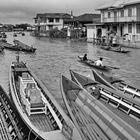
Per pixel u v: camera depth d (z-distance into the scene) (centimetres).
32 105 1061
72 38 7031
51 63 2792
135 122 1012
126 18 4625
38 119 1038
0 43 4684
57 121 956
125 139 843
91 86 1419
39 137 840
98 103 1086
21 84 1280
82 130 934
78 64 2689
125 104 1116
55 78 2019
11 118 1073
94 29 5794
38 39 7269
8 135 938
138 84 1870
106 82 1480
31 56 3412
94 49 4291
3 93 1398
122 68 2500
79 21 7400
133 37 4494
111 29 5172
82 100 1212
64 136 845
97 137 895
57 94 1577
